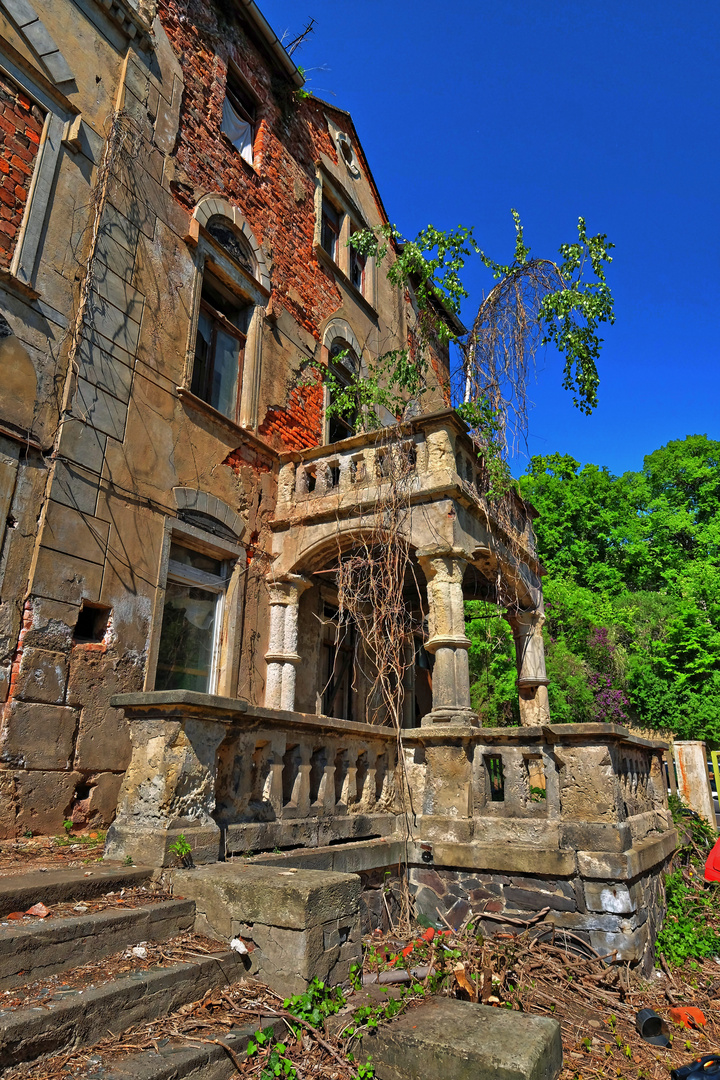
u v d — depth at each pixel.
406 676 12.14
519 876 6.02
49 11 7.02
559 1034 3.31
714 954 6.67
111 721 6.50
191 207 8.82
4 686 5.59
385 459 8.87
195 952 3.52
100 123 7.48
